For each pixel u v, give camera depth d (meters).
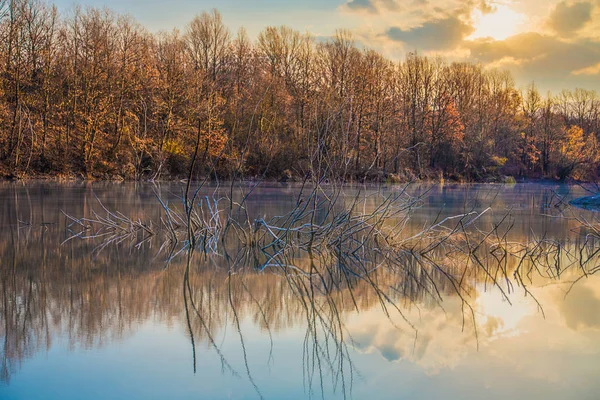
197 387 4.08
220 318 5.84
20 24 37.16
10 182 30.73
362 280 7.91
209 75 48.16
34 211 16.33
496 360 4.68
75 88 39.19
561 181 58.88
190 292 6.95
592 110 70.12
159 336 5.22
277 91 42.19
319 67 43.78
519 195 32.22
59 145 38.44
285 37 47.66
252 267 8.72
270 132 41.53
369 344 5.09
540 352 4.89
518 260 9.84
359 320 5.86
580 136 61.41
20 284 7.18
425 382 4.21
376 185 36.97
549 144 62.06
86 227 12.99
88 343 4.97
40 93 38.28
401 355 4.80
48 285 7.16
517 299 6.84
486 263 9.50
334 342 5.14
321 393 3.99
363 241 10.73
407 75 55.72
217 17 51.00
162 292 6.91
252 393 4.00
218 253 9.95
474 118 59.34
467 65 61.88
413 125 53.97
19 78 36.94
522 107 66.44
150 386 4.09
